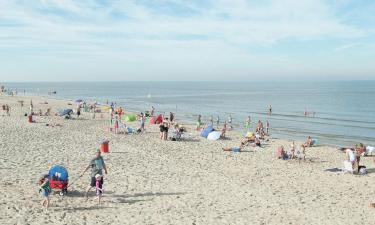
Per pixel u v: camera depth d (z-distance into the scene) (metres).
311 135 43.22
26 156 22.47
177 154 26.58
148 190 17.20
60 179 15.50
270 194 17.84
